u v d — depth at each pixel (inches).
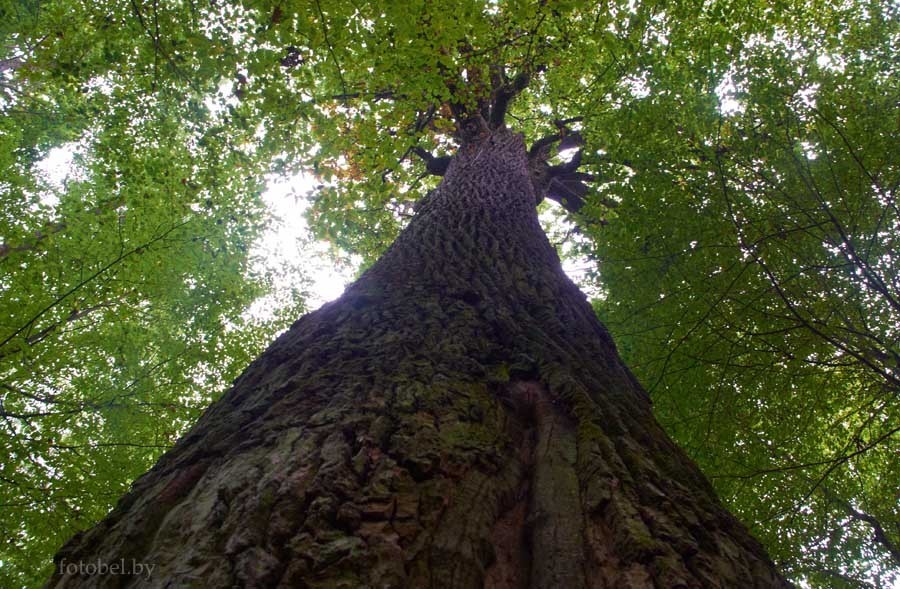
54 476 213.9
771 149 181.9
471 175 222.1
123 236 234.5
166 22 150.9
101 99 243.3
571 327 107.2
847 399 213.9
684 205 187.3
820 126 178.4
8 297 207.3
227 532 44.1
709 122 185.8
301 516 46.0
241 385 83.9
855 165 175.6
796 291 184.4
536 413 72.6
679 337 204.1
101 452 236.2
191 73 166.6
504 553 49.2
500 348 90.8
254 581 38.9
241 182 270.2
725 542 53.5
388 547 43.6
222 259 287.1
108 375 259.8
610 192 205.5
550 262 151.5
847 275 176.7
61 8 169.3
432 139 364.2
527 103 391.2
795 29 239.6
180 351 292.0
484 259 134.6
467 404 69.6
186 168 253.9
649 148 192.4
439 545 45.6
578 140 366.6
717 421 213.9
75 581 44.5
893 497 226.1
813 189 179.3
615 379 92.4
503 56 206.5
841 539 226.8
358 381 72.1
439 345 86.1
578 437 64.6
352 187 209.5
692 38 212.2
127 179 236.1
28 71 168.2
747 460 222.8
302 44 150.8
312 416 63.2
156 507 51.3
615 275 210.2
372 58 156.8
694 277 194.5
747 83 186.9
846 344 177.2
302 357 83.1
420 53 157.5
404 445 57.1
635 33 191.6
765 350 183.8
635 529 47.9
